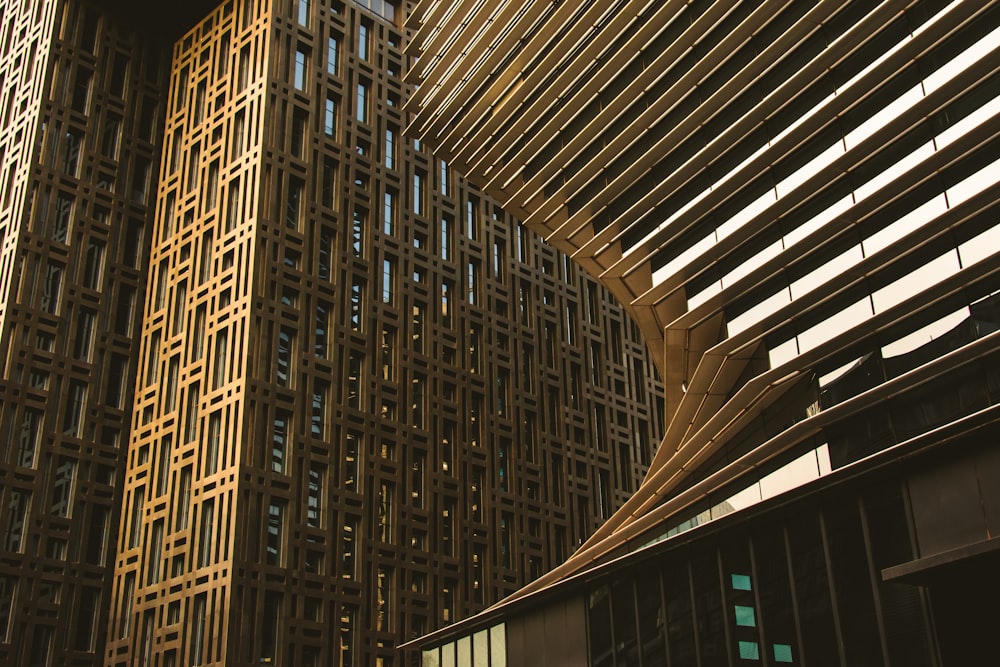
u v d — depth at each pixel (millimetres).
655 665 25484
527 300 69000
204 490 48719
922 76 23750
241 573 45531
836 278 24062
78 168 59375
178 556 48406
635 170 31734
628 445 71188
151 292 58844
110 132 62031
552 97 34875
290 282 53281
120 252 59250
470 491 58344
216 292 53469
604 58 33594
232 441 48438
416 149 65000
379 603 50875
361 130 61406
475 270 66250
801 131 26062
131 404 56281
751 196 28156
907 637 19578
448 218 65750
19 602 48344
